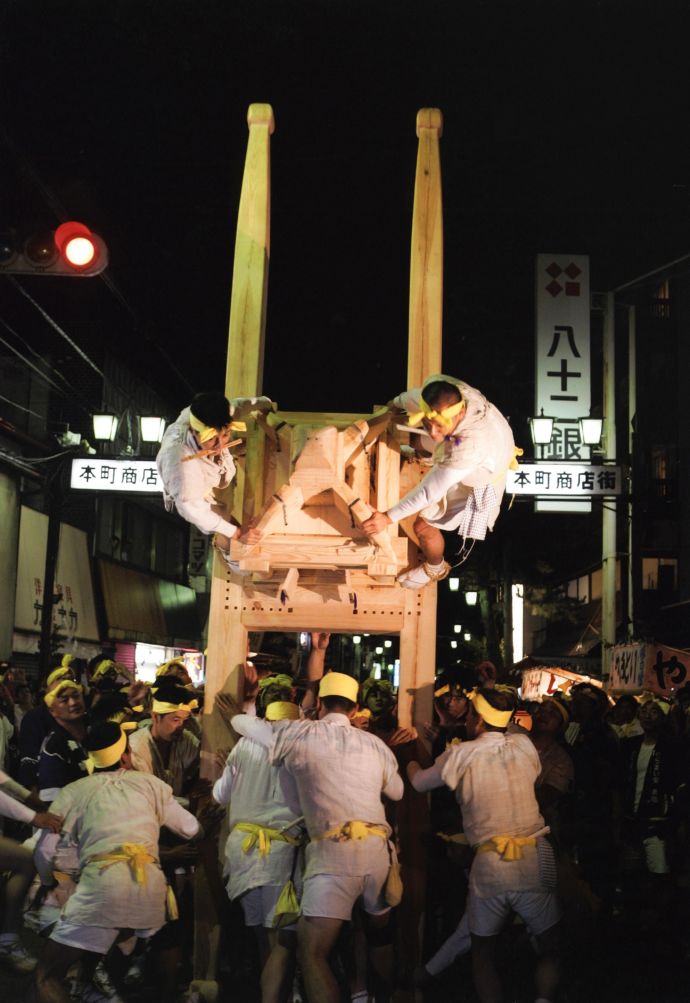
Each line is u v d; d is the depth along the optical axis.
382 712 7.43
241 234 7.16
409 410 5.97
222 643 6.87
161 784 5.87
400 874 6.75
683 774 9.17
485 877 5.84
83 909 5.42
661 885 9.05
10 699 10.86
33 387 24.33
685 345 29.81
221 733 6.79
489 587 36.59
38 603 23.05
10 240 8.49
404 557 6.05
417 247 7.11
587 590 35.34
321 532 5.98
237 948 7.47
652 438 29.27
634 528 21.31
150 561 33.53
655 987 7.46
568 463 18.77
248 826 5.96
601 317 24.92
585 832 8.70
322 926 5.45
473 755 6.02
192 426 5.70
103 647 27.19
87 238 8.55
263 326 7.13
